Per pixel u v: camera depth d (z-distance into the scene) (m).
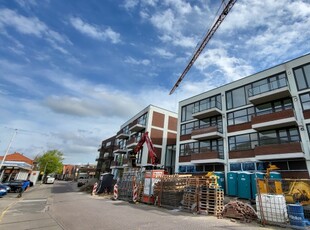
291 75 16.91
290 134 15.98
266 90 17.95
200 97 25.11
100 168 57.50
